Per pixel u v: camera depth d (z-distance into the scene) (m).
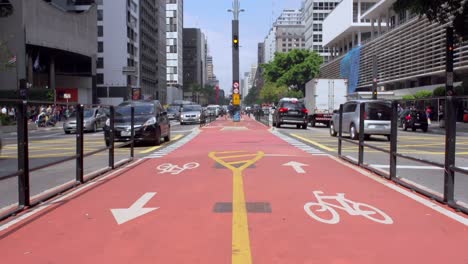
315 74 98.31
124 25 101.44
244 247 5.76
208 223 6.89
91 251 5.70
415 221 7.02
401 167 13.24
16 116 8.14
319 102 40.50
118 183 10.55
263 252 5.58
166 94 157.12
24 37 55.47
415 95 47.97
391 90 62.34
